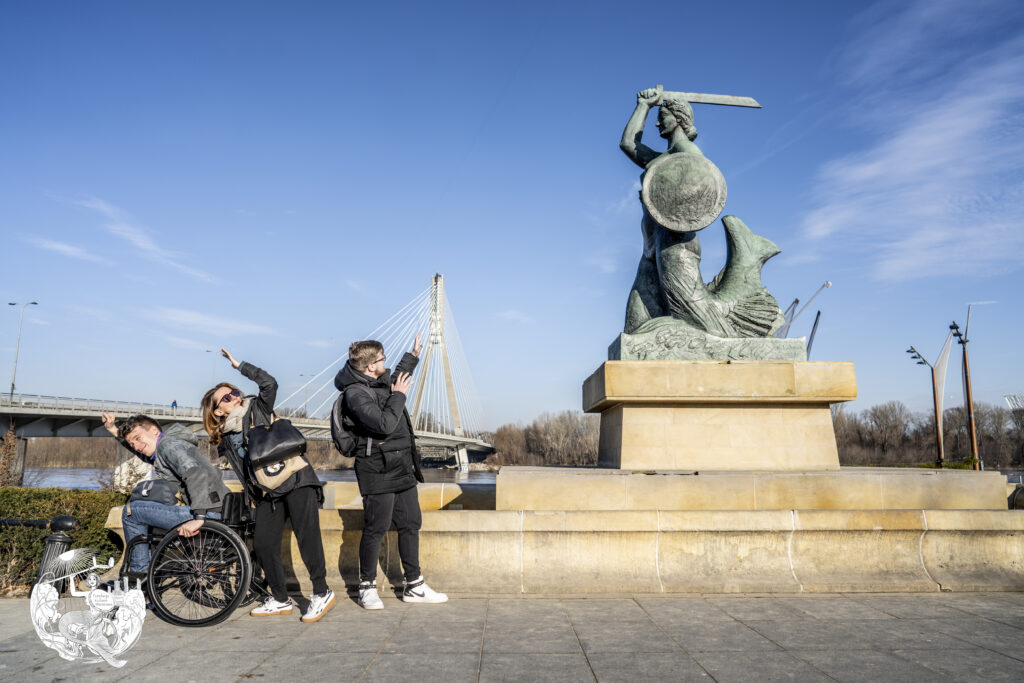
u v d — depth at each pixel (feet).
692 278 24.30
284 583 16.30
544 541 18.49
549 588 17.89
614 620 15.23
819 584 18.03
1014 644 13.38
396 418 16.14
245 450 16.58
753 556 18.49
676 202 23.67
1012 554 18.66
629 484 19.71
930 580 18.28
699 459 22.24
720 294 24.85
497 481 19.75
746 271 25.17
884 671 11.81
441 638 13.89
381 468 16.48
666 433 22.40
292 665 12.25
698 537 18.52
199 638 14.11
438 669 11.96
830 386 22.12
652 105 27.35
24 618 16.30
